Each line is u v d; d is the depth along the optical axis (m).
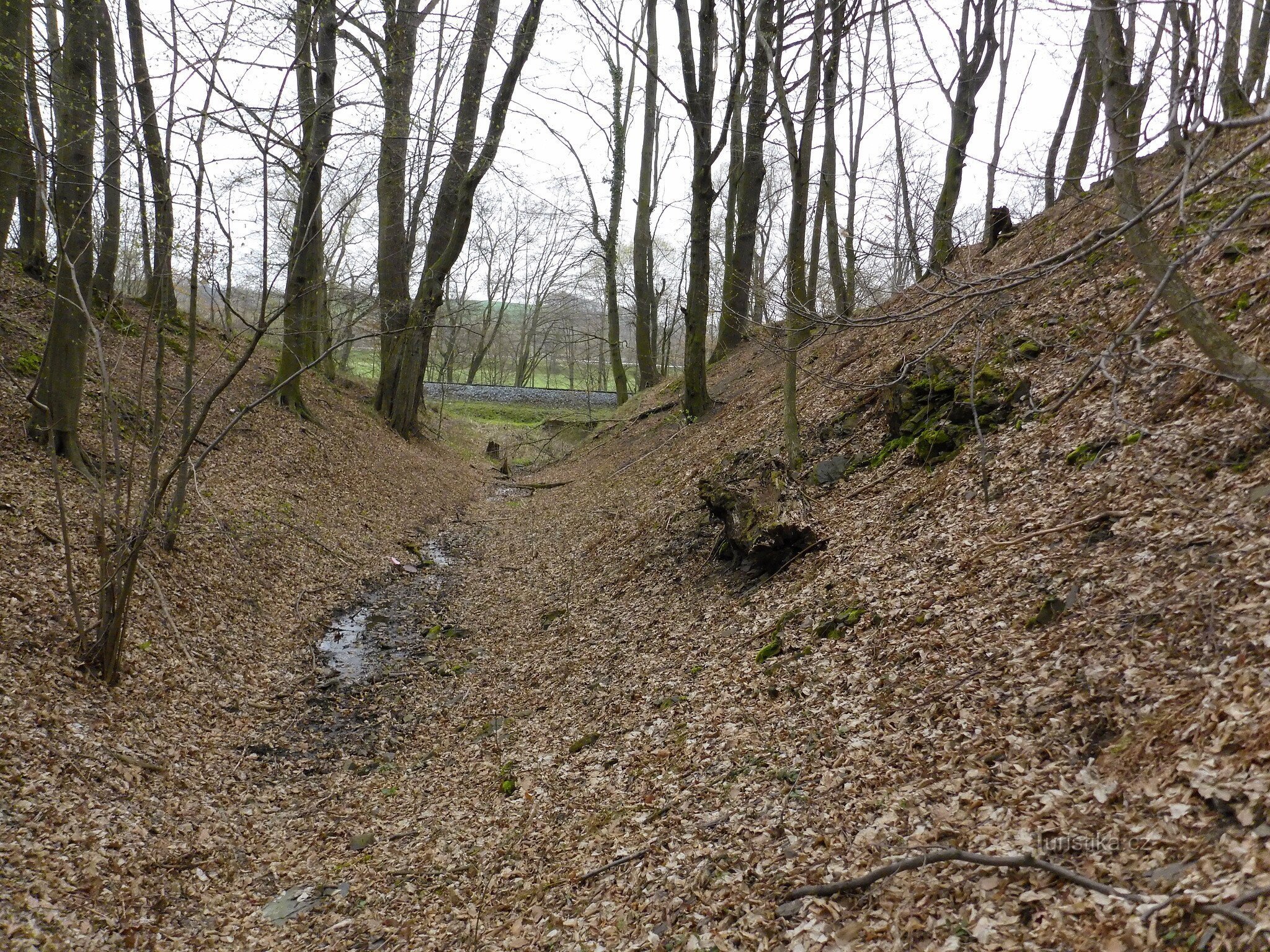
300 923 5.89
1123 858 3.90
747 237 23.16
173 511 10.28
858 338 16.70
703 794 6.12
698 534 11.98
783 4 10.95
